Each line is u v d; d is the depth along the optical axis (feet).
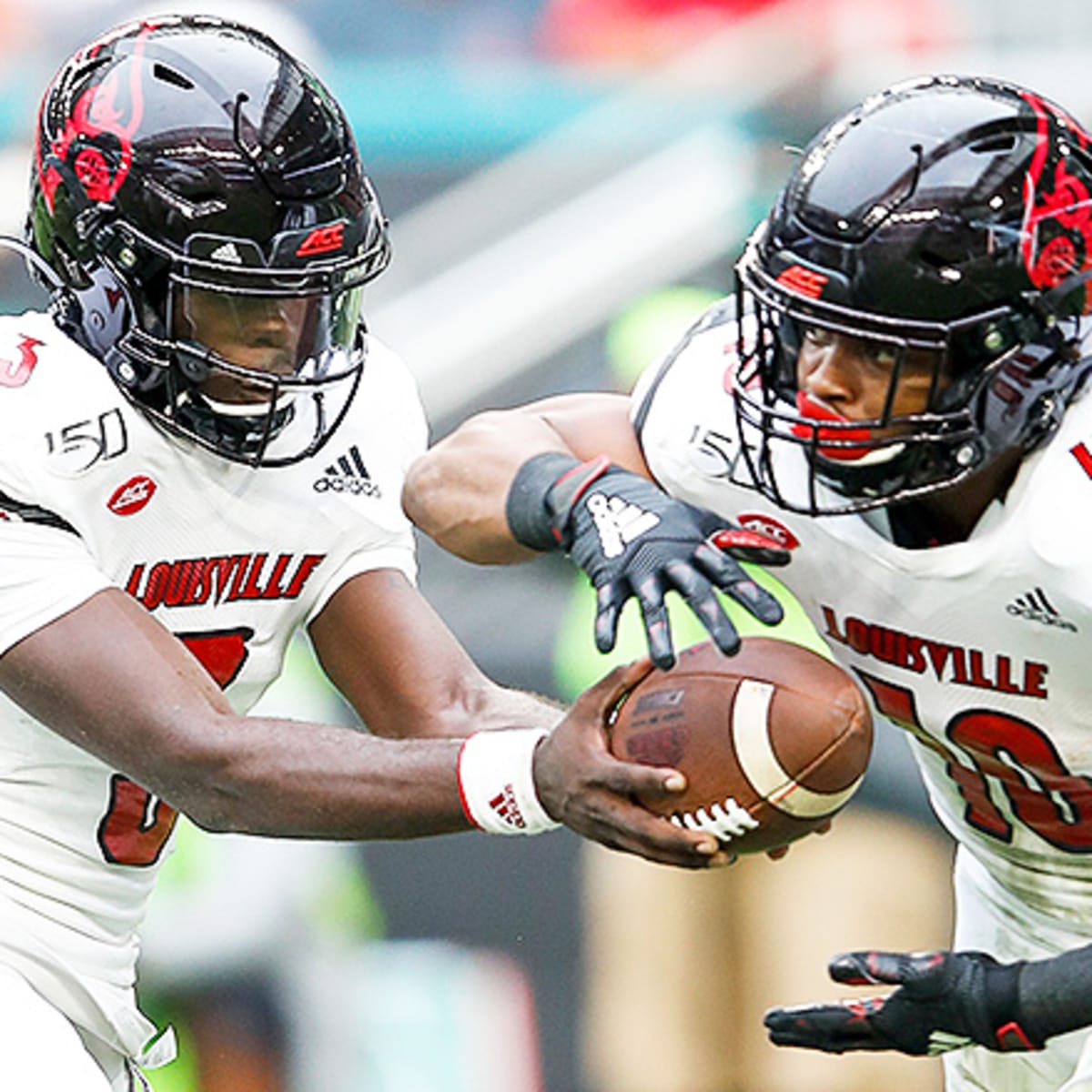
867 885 65.41
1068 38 80.74
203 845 65.82
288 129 39.68
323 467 42.19
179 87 39.88
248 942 65.87
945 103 38.17
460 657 43.19
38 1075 39.50
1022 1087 46.16
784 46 80.43
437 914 67.87
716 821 36.17
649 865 66.90
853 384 37.35
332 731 38.19
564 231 77.46
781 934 65.98
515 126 79.30
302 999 66.44
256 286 39.04
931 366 37.06
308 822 37.83
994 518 38.04
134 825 42.68
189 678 38.96
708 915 66.44
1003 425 37.45
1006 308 37.06
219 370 39.40
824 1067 66.03
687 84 80.07
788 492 39.58
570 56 82.53
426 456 42.27
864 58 80.43
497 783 36.96
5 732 41.27
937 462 37.52
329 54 82.17
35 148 41.57
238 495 41.09
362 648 43.14
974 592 38.45
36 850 41.88
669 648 35.68
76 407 39.91
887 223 36.88
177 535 40.91
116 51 41.01
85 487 39.81
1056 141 38.22
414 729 42.68
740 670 36.78
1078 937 44.27
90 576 39.45
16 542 39.37
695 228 77.61
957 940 47.21
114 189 39.45
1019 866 44.14
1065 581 37.32
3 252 76.07
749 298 41.01
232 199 39.09
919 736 42.39
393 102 79.25
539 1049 67.46
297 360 39.78
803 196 37.76
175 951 65.31
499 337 75.72
